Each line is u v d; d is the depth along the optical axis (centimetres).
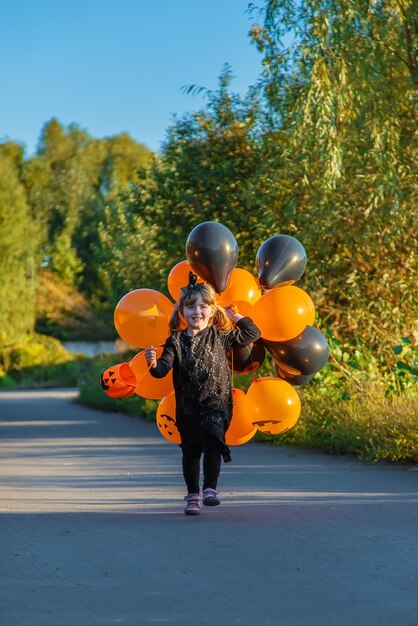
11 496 844
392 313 1589
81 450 1352
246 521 680
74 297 8019
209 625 418
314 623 419
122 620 427
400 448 1066
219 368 703
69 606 453
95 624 422
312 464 1081
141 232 2672
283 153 1656
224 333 716
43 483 946
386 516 697
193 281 738
